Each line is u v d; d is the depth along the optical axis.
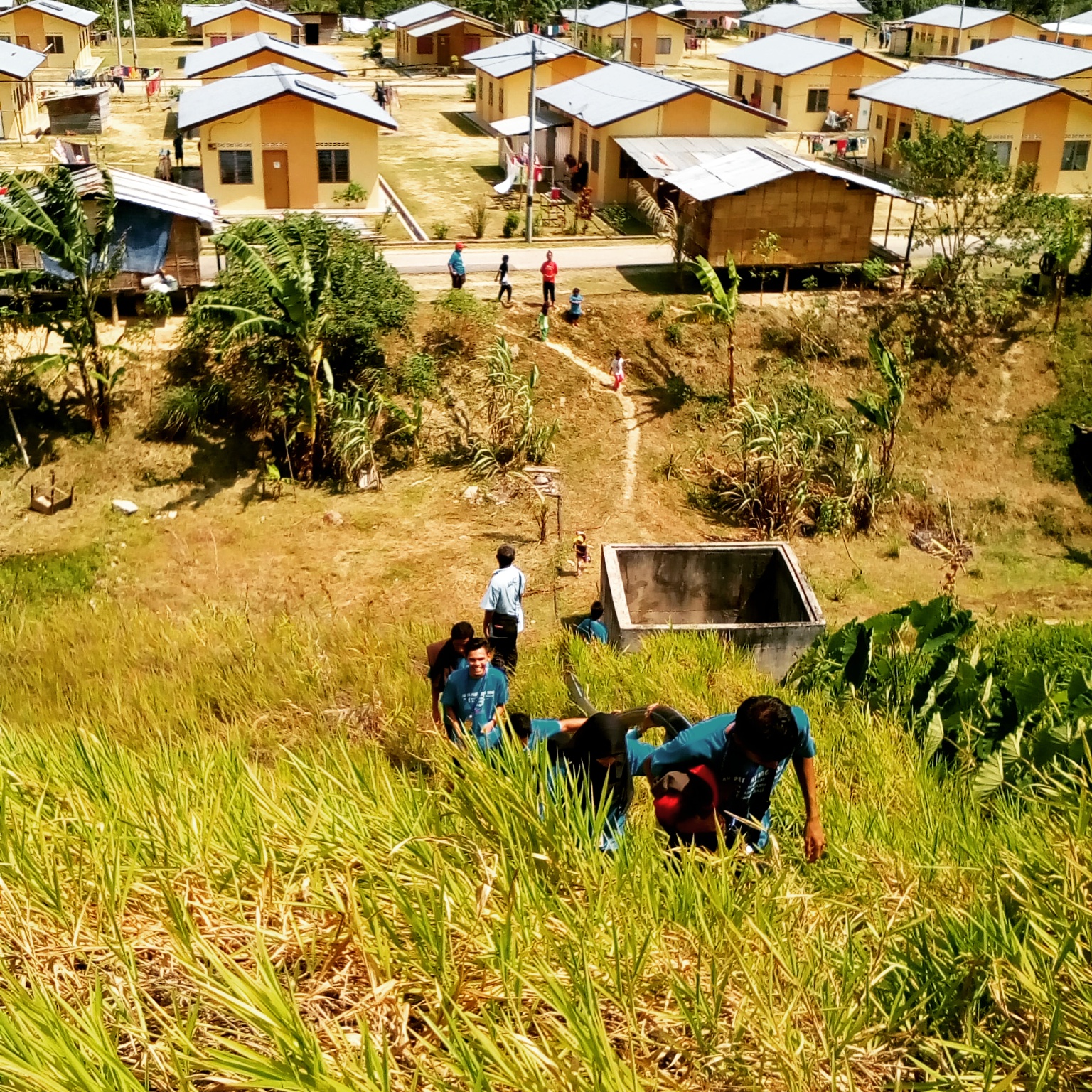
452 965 3.20
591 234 38.56
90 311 24.59
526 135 46.50
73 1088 2.58
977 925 3.68
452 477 25.42
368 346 25.64
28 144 49.28
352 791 4.26
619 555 19.12
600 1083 2.76
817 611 17.70
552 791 4.23
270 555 22.44
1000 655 13.47
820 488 25.72
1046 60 56.78
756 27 77.81
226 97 39.44
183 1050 2.73
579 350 29.44
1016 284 31.80
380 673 10.33
